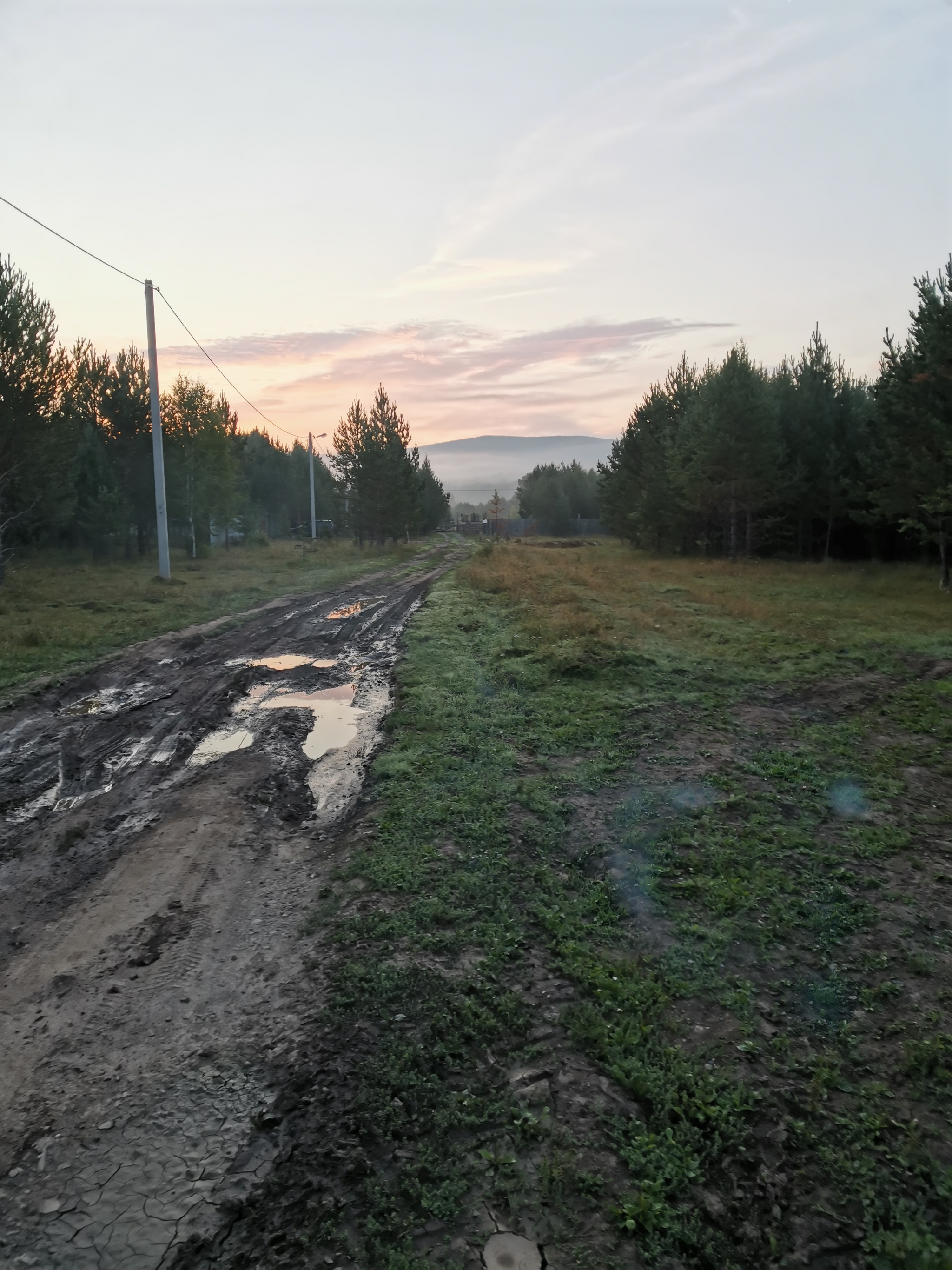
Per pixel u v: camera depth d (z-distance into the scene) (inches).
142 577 911.7
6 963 168.7
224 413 1400.1
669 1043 141.4
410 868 202.5
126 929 181.3
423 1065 135.0
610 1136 121.0
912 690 380.5
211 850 221.0
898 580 855.1
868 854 213.2
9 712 353.7
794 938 173.8
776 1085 131.1
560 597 717.3
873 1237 104.0
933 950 169.5
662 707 359.9
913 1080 131.9
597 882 198.7
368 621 650.2
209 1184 113.2
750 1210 108.9
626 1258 101.7
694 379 1487.5
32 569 949.8
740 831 227.3
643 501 1439.5
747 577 940.6
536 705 361.4
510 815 237.1
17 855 220.7
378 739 327.3
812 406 1127.0
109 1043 143.2
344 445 1574.8
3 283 761.0
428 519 2719.0
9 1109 127.6
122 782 277.3
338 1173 114.4
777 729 328.2
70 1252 102.6
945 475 724.7
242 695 405.4
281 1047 140.9
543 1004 151.9
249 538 1758.1
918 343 734.5
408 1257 101.1
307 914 186.9
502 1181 112.8
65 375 821.2
